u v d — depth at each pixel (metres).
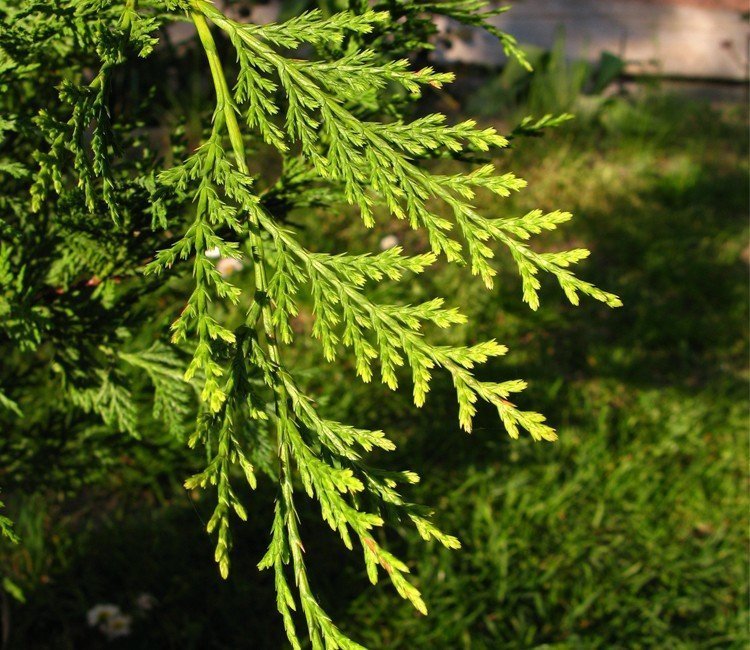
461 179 1.08
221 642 2.78
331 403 3.46
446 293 4.32
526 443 3.55
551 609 2.98
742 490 3.56
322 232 4.55
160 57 4.42
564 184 5.69
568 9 9.02
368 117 1.57
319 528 3.11
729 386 4.11
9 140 1.61
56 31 1.22
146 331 3.12
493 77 6.80
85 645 2.73
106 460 2.08
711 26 9.15
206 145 1.08
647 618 2.99
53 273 1.56
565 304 4.56
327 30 1.09
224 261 3.86
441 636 2.82
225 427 0.99
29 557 2.88
